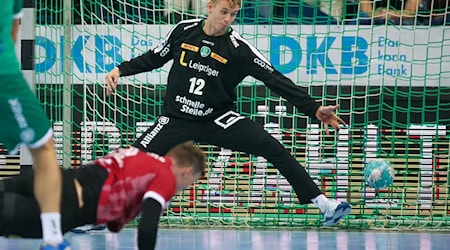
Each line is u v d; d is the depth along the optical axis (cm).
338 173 2192
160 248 1731
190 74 1652
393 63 2192
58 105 2120
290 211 2181
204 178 2181
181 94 1661
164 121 1678
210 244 1795
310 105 1611
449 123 2206
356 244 1816
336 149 2194
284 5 2173
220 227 2083
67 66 1955
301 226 2105
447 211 2188
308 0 2259
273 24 2209
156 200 1129
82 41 2148
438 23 2211
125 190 1162
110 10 2208
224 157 2186
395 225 2109
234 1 1592
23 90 992
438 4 2219
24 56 1839
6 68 979
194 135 1670
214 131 1670
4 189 1162
